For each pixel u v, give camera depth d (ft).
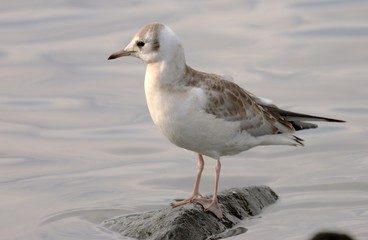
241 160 54.34
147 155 56.08
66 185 50.62
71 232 42.83
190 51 74.28
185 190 49.62
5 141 58.59
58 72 71.26
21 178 52.01
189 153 56.13
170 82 40.06
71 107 64.80
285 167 52.80
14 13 84.38
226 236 40.06
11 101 65.92
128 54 41.50
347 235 34.88
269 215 43.27
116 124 61.62
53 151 56.75
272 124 42.93
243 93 42.22
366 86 66.08
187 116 39.86
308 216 43.39
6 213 46.16
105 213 45.55
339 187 48.29
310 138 57.47
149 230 40.06
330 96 64.44
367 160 52.95
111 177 51.96
